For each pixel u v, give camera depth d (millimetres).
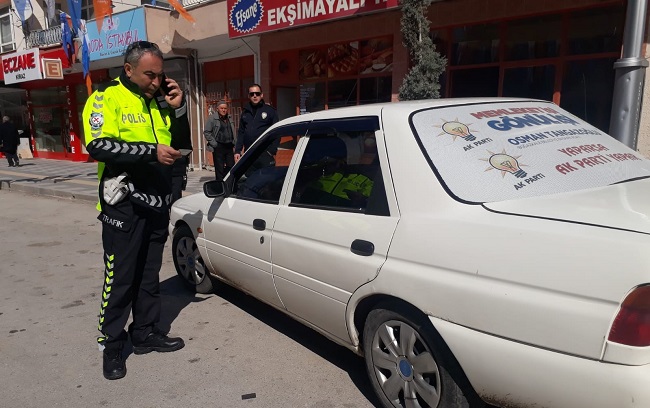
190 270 4840
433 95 6734
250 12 10211
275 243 3352
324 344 3758
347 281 2762
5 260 6312
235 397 3059
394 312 2537
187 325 4148
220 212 4098
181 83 13859
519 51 7789
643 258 1741
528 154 2631
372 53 9508
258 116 7625
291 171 3400
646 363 1735
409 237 2443
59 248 6883
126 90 3172
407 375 2541
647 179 2654
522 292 1980
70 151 20031
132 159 3006
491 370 2094
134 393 3139
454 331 2201
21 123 22016
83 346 3822
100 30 13781
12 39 18719
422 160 2531
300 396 3057
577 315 1833
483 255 2127
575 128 3023
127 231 3281
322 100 10547
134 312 3650
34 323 4273
